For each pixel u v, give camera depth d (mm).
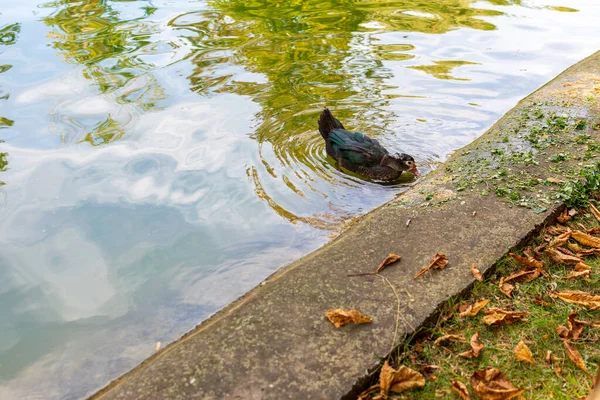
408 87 6816
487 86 6781
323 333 2910
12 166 5152
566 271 3406
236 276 3820
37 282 3820
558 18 9398
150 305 3604
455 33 8664
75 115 6141
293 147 5645
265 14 9820
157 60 7660
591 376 2639
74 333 3393
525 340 2879
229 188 4895
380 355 2762
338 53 7879
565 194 4094
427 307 3064
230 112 6242
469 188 4293
